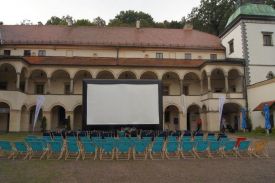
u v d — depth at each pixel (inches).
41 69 1555.1
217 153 706.8
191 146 626.8
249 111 1534.2
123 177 434.9
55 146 598.9
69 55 1710.1
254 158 635.5
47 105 1530.5
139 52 1774.1
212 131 1487.5
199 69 1649.9
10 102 1393.9
